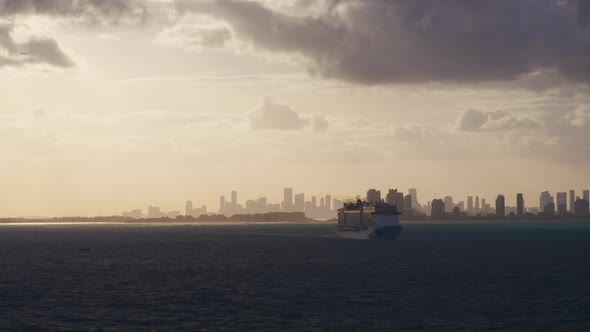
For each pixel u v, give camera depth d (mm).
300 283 142625
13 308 112125
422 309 107688
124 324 98125
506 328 93062
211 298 121125
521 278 151250
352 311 106125
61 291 132875
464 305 111312
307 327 94188
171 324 97438
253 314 104375
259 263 196750
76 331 93688
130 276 161500
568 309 107250
